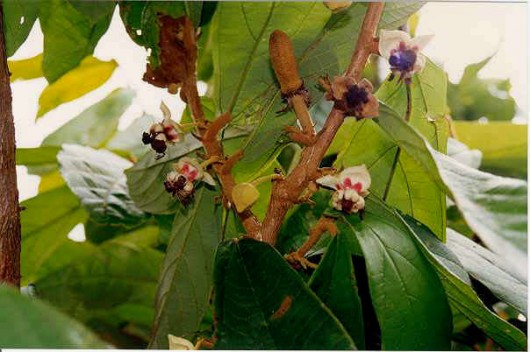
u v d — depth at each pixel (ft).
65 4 1.72
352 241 1.42
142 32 1.51
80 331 0.85
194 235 1.66
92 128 2.79
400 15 1.51
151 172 1.85
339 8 1.40
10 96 1.43
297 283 1.20
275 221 1.34
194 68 1.41
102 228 2.52
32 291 1.93
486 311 1.35
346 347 1.11
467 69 2.50
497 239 1.02
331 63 1.54
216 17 1.62
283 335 1.16
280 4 1.55
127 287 2.38
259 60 1.61
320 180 1.33
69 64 1.82
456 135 2.21
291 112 1.49
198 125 1.42
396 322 1.20
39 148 2.31
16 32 1.67
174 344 1.28
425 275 1.25
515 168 2.38
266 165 1.56
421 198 1.63
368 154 1.63
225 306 1.21
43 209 2.39
